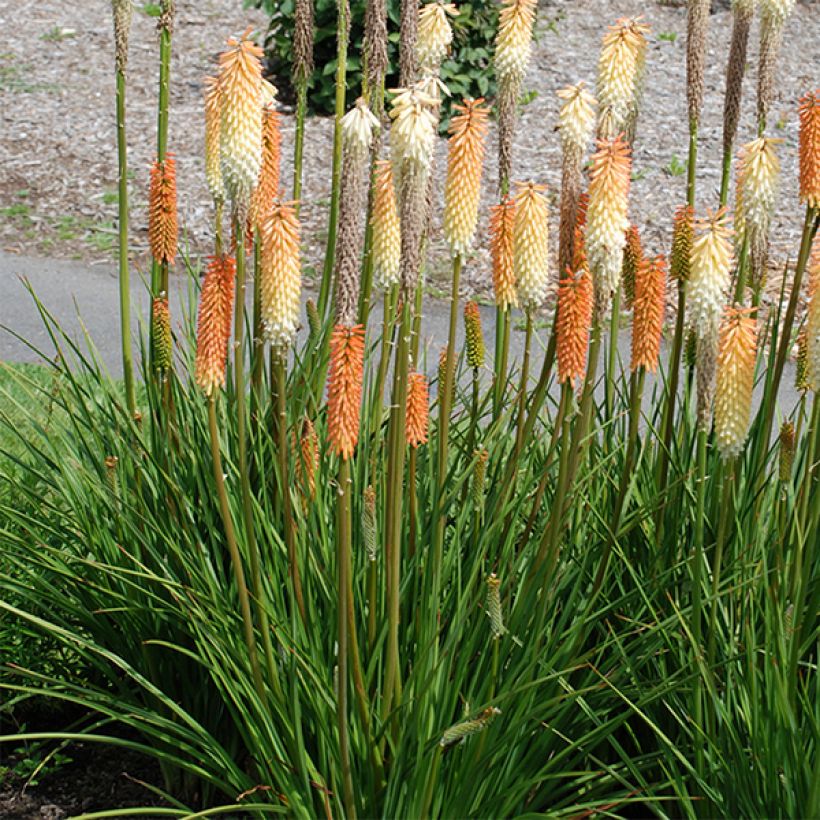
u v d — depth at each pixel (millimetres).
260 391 4090
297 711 3139
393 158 2742
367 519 3172
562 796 3623
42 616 4375
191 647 4012
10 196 12422
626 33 3016
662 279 3229
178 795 4168
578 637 3451
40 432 4340
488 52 13289
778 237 11047
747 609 3482
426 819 3129
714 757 3299
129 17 4055
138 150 13367
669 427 3840
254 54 2695
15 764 4348
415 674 3193
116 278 10766
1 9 17344
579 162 3051
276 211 2689
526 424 3494
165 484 3957
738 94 4277
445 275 10703
